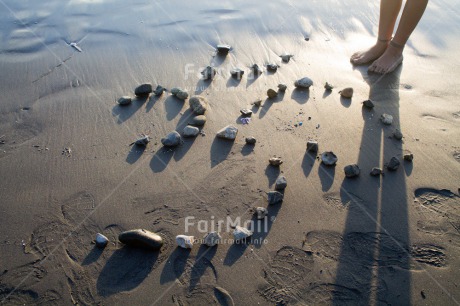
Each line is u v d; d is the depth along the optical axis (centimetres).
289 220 207
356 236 199
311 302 171
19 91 315
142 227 204
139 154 251
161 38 389
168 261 187
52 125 278
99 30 403
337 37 400
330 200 218
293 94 312
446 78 339
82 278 181
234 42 386
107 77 333
